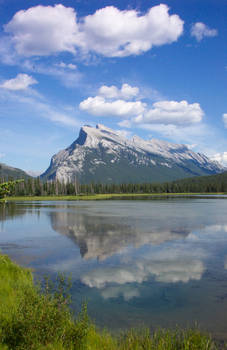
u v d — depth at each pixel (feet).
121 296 48.16
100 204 350.43
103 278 58.03
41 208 288.30
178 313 41.52
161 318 39.96
